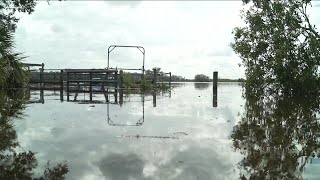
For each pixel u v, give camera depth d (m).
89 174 2.66
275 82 12.25
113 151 3.43
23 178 2.57
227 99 11.96
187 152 3.43
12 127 4.88
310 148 3.79
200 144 3.82
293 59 11.17
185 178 2.59
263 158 3.29
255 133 4.64
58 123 5.32
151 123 5.43
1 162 3.01
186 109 7.93
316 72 10.98
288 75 11.32
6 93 11.54
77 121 5.58
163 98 12.20
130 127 4.98
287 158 3.32
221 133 4.60
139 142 3.87
